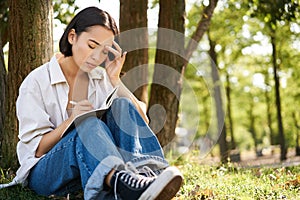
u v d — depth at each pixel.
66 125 3.03
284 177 4.34
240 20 12.92
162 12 6.18
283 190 3.73
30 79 3.20
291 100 18.27
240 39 14.87
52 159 3.00
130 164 2.83
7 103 4.45
